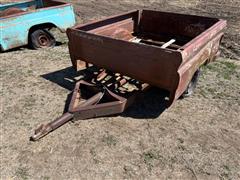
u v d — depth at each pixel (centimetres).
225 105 479
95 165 358
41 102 492
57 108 473
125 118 445
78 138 402
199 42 414
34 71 610
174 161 363
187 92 486
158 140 399
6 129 425
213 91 521
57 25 727
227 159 366
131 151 379
